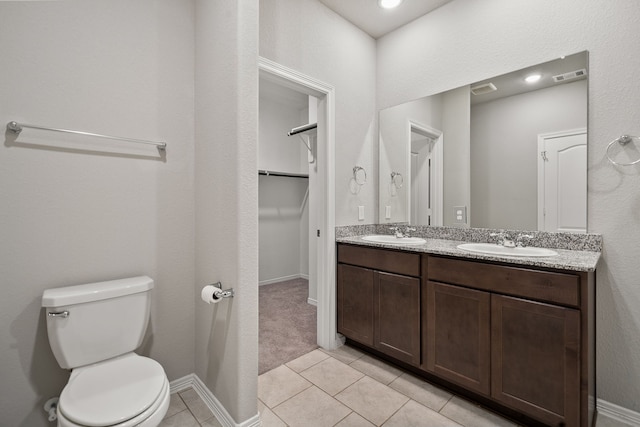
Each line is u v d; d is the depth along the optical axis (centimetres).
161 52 173
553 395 135
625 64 157
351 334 229
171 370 179
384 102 270
